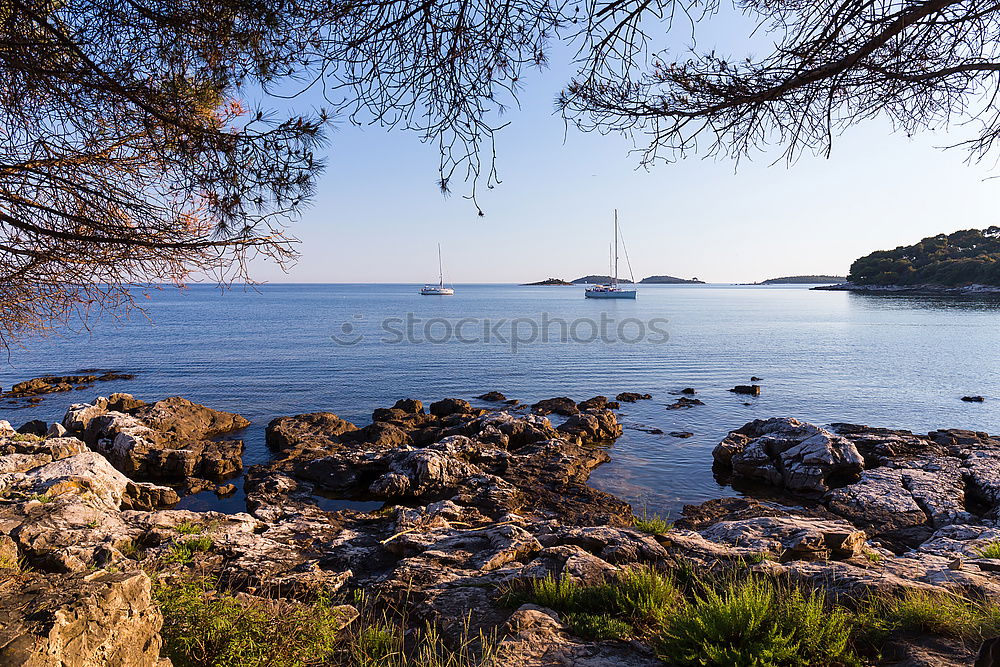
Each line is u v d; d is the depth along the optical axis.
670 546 9.45
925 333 72.56
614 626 5.98
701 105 3.39
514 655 5.33
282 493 16.98
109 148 3.97
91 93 3.75
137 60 3.70
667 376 41.91
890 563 8.28
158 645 4.14
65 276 4.09
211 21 3.49
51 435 22.23
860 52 2.87
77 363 47.00
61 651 3.26
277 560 9.67
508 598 6.92
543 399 33.59
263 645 4.92
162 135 3.98
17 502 10.55
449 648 5.71
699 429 26.72
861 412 30.58
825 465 18.42
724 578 7.11
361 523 13.96
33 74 3.48
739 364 47.53
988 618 5.46
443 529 11.66
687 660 5.07
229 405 32.19
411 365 46.34
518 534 10.01
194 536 10.15
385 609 7.01
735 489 18.62
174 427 23.88
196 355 52.16
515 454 21.17
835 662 5.07
